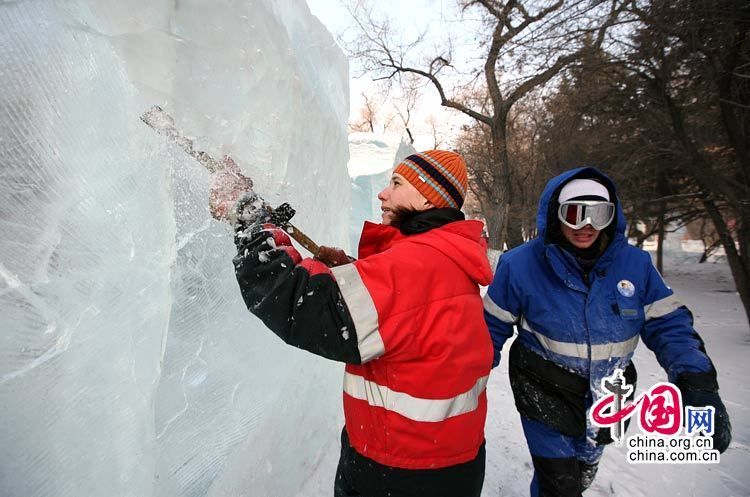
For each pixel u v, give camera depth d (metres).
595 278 1.52
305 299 0.87
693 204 9.24
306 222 1.83
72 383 0.89
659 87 4.50
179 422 1.21
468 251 1.01
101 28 0.96
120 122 0.98
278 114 1.51
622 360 1.54
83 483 0.91
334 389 2.30
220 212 0.96
